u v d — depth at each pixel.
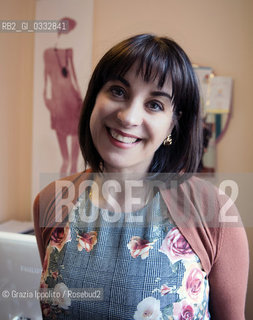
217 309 0.64
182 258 0.58
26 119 1.81
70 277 0.59
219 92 1.46
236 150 1.46
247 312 1.13
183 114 0.58
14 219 1.80
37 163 1.78
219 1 1.46
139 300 0.56
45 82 1.73
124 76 0.52
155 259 0.57
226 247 0.59
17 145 1.80
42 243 0.75
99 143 0.58
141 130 0.54
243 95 1.45
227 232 0.59
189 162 0.62
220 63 1.47
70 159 1.72
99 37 1.66
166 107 0.54
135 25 0.72
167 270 0.57
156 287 0.56
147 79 0.51
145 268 0.57
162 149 0.62
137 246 0.58
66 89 1.69
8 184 1.74
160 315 0.55
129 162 0.57
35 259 0.92
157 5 1.55
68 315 0.60
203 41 1.49
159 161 0.63
